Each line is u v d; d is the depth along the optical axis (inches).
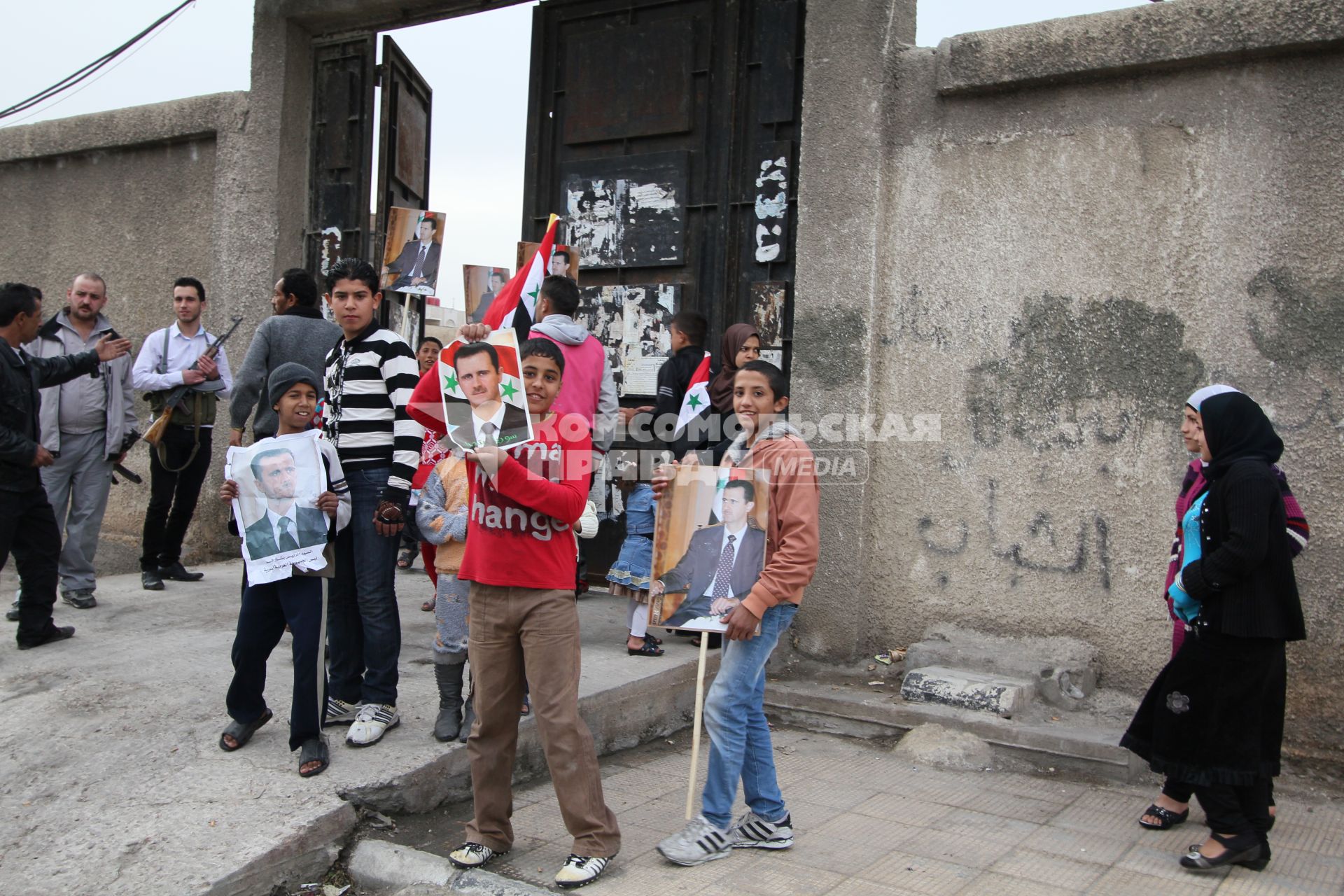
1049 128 211.6
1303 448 186.4
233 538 310.0
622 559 214.7
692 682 210.8
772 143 248.7
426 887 132.6
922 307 223.5
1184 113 199.0
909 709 199.9
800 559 136.9
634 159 268.2
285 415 158.1
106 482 244.1
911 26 232.7
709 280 258.1
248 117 311.9
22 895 127.0
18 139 347.6
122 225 335.9
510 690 135.8
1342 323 183.9
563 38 280.7
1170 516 197.6
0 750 160.6
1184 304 197.9
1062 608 207.2
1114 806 167.5
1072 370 207.9
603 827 134.0
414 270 290.5
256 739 161.9
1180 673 146.4
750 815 147.6
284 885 135.3
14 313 202.1
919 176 224.4
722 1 257.4
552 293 201.8
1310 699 184.7
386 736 164.6
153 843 134.7
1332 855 148.1
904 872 139.3
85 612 235.3
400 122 318.3
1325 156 186.5
